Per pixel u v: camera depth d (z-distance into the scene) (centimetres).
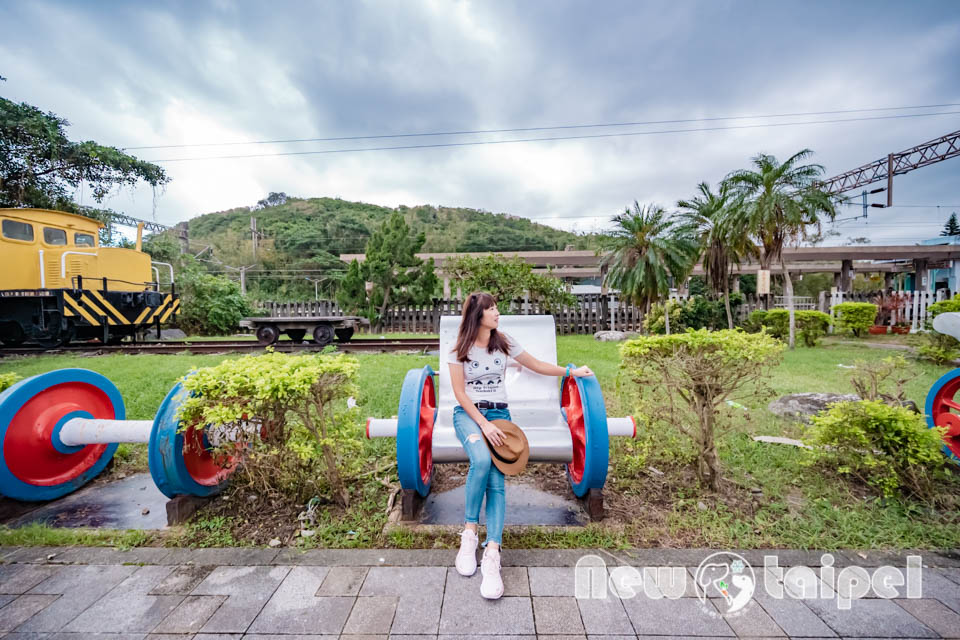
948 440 308
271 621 174
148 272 1149
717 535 235
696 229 1445
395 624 171
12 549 226
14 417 265
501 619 174
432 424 278
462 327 240
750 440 367
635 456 311
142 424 279
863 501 268
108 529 248
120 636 167
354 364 265
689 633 167
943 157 2233
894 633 167
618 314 1620
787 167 1080
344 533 242
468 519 212
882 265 3609
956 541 226
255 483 274
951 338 747
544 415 284
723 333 275
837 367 732
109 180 1399
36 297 895
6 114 1160
